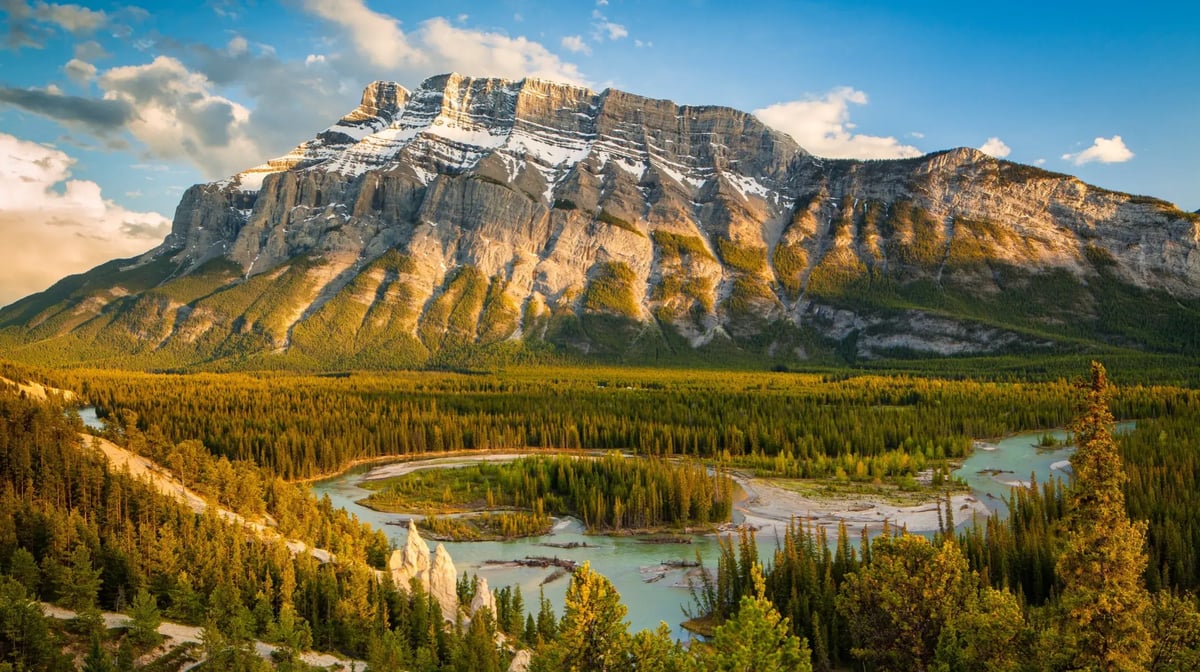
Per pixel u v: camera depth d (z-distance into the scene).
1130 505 124.38
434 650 91.25
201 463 153.75
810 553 106.19
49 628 85.12
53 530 102.31
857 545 137.50
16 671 74.62
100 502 119.25
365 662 92.56
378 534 131.25
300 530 127.50
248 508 137.75
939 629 75.19
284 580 100.31
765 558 130.62
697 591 117.25
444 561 108.31
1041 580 102.00
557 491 176.62
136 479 127.06
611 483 168.62
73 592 93.25
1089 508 56.19
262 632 94.81
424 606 99.31
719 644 57.62
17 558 94.00
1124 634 53.84
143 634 85.94
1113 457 56.09
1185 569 105.62
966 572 79.88
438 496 177.75
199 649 87.69
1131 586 54.94
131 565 101.19
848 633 92.44
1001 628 63.75
